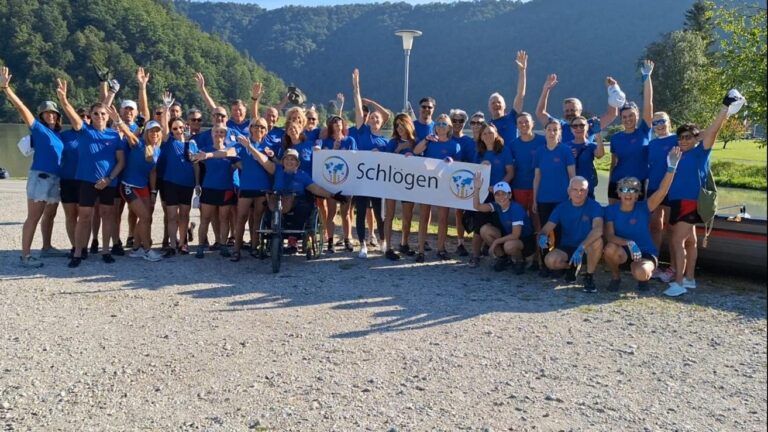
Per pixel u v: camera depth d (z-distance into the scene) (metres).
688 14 59.72
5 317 5.83
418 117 9.20
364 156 8.70
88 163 7.89
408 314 6.14
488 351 5.14
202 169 8.82
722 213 9.12
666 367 4.87
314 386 4.37
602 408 4.11
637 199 7.30
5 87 7.54
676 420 3.96
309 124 9.41
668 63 48.72
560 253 7.45
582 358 5.02
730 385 4.54
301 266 8.26
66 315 5.94
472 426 3.81
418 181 8.60
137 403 4.07
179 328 5.61
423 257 8.61
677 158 6.64
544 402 4.19
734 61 22.75
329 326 5.73
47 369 4.61
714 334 5.66
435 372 4.66
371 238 9.89
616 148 7.82
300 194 8.27
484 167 8.18
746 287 7.44
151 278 7.43
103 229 8.18
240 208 8.34
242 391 4.27
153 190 8.85
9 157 43.81
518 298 6.79
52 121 8.04
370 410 4.00
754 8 23.19
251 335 5.45
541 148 7.78
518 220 7.75
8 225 11.25
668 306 6.54
